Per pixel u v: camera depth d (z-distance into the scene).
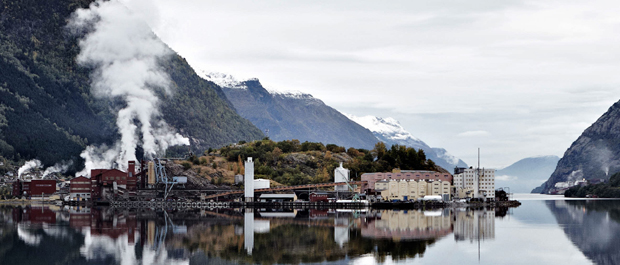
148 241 199.25
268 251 180.88
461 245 190.88
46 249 184.00
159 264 165.12
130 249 184.88
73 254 177.00
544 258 172.62
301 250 181.75
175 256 174.75
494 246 189.75
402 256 172.75
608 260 170.38
